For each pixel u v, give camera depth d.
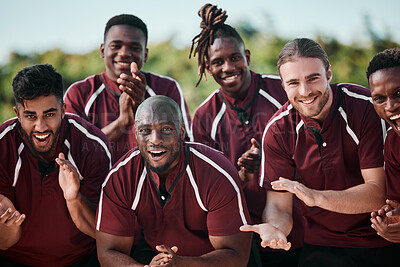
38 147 2.56
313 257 2.81
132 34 3.26
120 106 3.15
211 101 3.27
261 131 3.15
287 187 2.42
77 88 3.31
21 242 2.75
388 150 2.54
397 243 2.73
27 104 2.47
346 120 2.59
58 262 2.82
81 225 2.66
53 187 2.69
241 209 2.54
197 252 2.65
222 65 3.10
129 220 2.59
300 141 2.66
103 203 2.58
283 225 2.65
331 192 2.48
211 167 2.54
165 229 2.62
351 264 2.72
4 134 2.67
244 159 2.92
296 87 2.45
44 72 2.50
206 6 3.19
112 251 2.54
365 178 2.61
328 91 2.51
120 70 3.25
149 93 3.31
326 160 2.64
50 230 2.74
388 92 2.36
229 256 2.47
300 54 2.44
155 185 2.55
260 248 3.08
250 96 3.18
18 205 2.70
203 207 2.55
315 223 2.82
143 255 2.71
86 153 2.73
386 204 2.56
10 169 2.66
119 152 3.16
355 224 2.72
